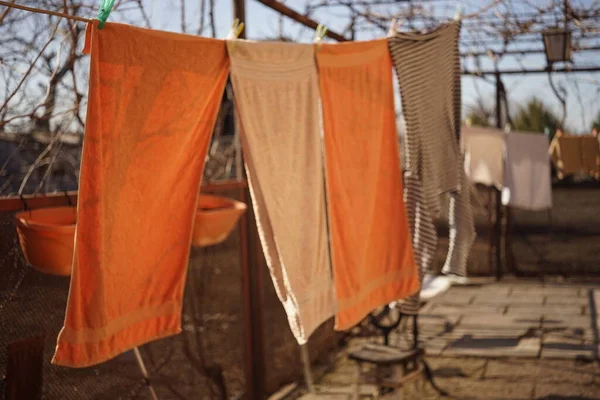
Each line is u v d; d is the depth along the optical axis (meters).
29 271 2.87
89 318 2.15
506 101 9.79
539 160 9.47
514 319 7.91
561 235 14.18
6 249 2.78
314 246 3.03
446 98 4.03
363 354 4.57
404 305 4.04
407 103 3.66
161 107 2.38
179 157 2.50
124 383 3.47
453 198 4.27
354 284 3.25
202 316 4.38
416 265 3.74
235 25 2.71
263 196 2.79
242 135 2.72
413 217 3.80
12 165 5.04
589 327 7.46
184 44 2.45
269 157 2.82
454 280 10.49
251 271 5.01
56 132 4.16
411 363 5.88
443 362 6.31
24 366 2.48
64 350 2.10
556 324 7.63
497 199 10.71
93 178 2.12
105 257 2.24
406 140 3.67
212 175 5.55
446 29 3.96
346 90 3.26
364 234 3.35
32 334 2.86
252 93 2.75
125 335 2.33
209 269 4.50
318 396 5.45
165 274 2.49
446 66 4.00
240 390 4.83
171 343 4.00
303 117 3.00
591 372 5.93
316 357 6.44
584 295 9.23
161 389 3.85
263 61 2.78
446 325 7.70
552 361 6.26
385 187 3.59
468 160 8.74
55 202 3.04
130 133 2.29
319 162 3.08
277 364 5.58
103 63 2.17
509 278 10.76
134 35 2.26
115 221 2.27
